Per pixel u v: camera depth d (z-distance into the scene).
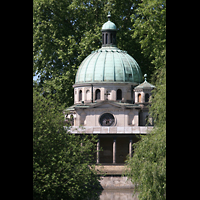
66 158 127.25
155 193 104.38
